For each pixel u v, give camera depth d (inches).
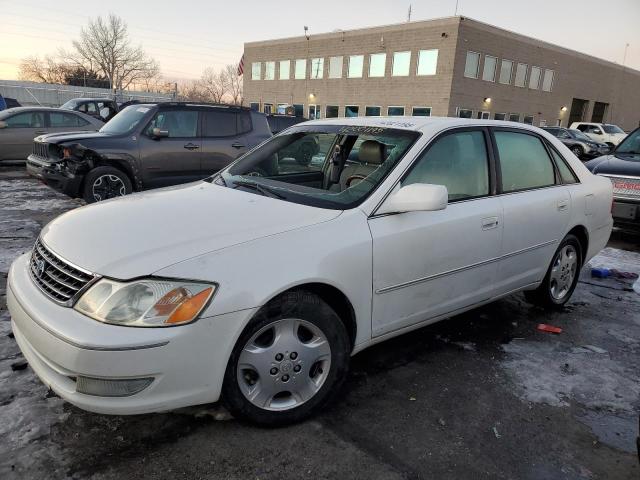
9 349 123.8
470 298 133.6
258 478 87.4
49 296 90.7
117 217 107.3
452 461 93.8
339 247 101.8
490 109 1284.4
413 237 114.3
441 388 118.6
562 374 128.0
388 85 1288.1
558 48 1427.2
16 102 966.4
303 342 101.5
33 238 224.5
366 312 109.3
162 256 88.6
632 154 294.0
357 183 118.8
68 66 2504.9
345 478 88.4
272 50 1588.3
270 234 97.7
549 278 162.6
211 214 107.3
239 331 89.7
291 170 142.8
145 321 83.0
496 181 139.2
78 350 80.9
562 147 168.2
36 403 103.6
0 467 86.0
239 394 94.3
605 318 166.9
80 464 88.0
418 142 123.6
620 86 1748.3
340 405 110.0
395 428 102.7
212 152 316.2
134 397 83.8
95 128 489.4
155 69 2591.0
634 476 92.4
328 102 1445.6
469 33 1164.5
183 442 95.0
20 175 425.1
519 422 106.9
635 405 115.4
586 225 168.7
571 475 91.9
